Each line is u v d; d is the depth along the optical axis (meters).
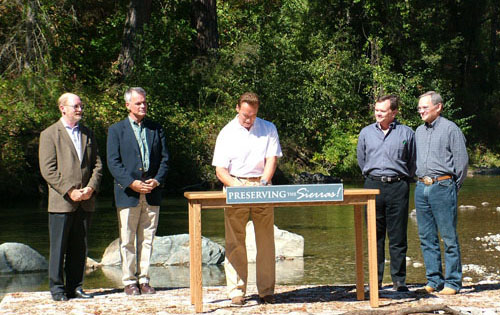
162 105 28.33
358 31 38.44
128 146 7.31
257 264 6.53
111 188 24.08
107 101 26.88
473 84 42.41
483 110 42.12
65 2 29.47
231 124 6.51
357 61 35.81
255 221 6.47
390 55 38.19
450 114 37.69
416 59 37.50
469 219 16.17
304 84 33.25
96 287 9.03
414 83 35.59
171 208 19.36
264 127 6.53
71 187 6.84
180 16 34.16
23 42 24.52
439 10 38.06
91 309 6.22
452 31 41.34
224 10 36.91
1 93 23.81
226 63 31.16
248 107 6.34
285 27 36.09
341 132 33.19
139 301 6.71
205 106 30.62
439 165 6.88
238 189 5.94
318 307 6.20
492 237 13.14
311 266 10.59
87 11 32.88
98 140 24.30
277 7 39.62
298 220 16.83
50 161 6.88
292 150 31.31
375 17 37.59
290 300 6.64
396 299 6.57
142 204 7.35
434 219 7.02
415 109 35.25
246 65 31.20
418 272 9.87
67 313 6.05
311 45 36.72
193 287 6.45
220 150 6.45
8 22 26.19
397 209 6.96
